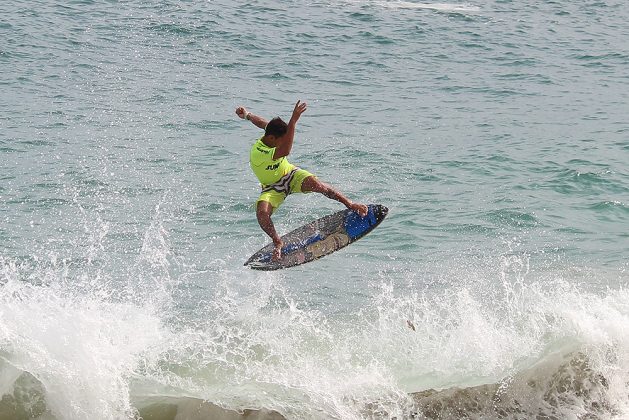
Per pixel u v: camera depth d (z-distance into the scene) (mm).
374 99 99188
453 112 93938
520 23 154125
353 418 33812
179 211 59906
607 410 35031
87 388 34219
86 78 100438
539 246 54281
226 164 71562
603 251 53375
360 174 69812
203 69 109562
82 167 68625
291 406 34188
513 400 35250
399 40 134625
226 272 49625
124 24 130250
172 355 37656
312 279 48781
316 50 124438
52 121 81938
